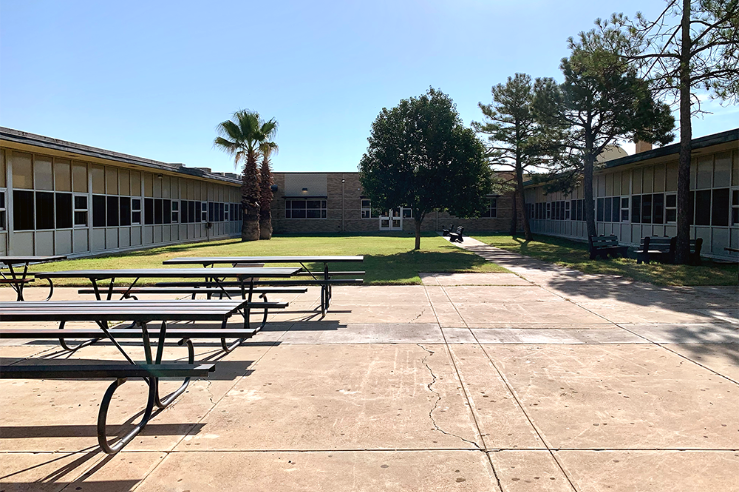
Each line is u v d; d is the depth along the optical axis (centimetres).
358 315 788
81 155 1802
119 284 1098
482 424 378
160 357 425
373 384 469
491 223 4500
